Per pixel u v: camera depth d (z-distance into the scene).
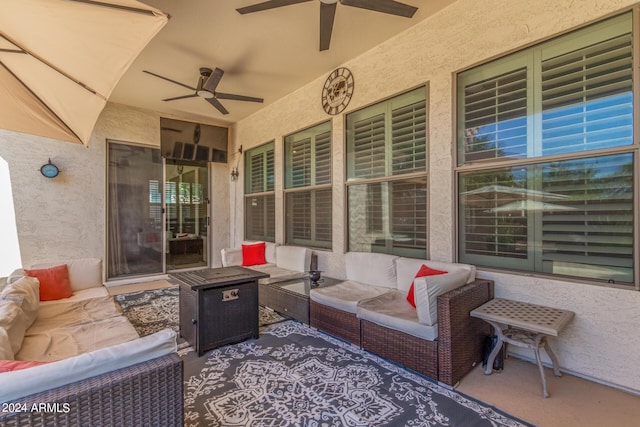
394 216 3.54
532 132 2.52
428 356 2.19
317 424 1.76
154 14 1.63
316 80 4.48
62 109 2.87
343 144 4.06
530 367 2.41
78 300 3.01
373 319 2.54
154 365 1.21
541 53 2.47
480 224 2.84
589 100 2.25
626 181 2.11
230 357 2.58
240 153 6.29
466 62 2.86
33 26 1.79
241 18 3.03
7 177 4.41
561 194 2.39
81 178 4.94
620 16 2.13
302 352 2.67
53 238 4.72
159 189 5.76
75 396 1.03
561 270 2.39
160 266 5.75
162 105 5.39
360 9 2.94
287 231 5.15
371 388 2.12
